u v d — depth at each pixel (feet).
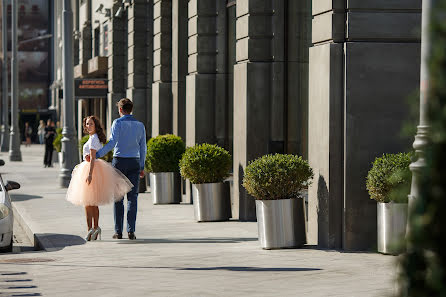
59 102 323.37
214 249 48.55
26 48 399.85
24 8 399.24
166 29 100.48
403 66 47.21
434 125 11.53
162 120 100.83
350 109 46.93
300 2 61.98
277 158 48.62
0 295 34.09
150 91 116.06
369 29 47.03
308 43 60.49
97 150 53.88
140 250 48.78
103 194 53.36
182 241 53.21
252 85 63.87
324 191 48.16
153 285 36.09
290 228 48.03
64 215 71.77
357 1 46.93
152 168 82.43
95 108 189.88
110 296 33.63
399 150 47.29
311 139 49.90
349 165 46.98
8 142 241.35
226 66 79.10
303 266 40.88
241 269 40.19
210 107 79.97
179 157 82.12
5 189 57.72
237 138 66.08
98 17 167.94
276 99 64.03
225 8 78.74
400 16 47.14
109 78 140.05
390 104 47.16
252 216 65.62
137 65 116.88
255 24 63.82
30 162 193.47
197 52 79.97
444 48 11.39
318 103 48.88
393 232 44.04
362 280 36.40
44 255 47.42
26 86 400.26
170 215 71.10
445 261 11.53
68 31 105.70
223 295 33.32
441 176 11.59
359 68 46.96
